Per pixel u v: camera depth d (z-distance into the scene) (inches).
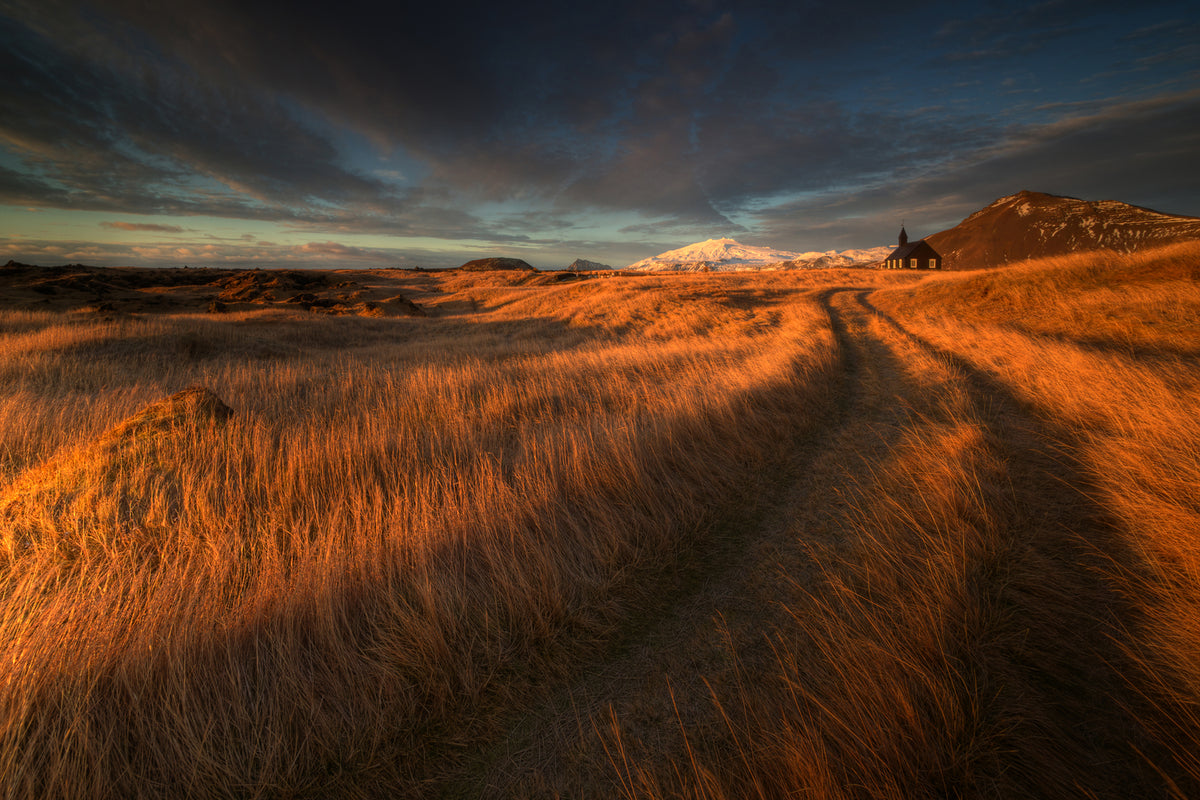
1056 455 195.3
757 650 113.9
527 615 122.1
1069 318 437.4
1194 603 101.3
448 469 205.8
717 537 173.6
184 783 82.0
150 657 96.0
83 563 142.1
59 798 76.7
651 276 2235.5
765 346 552.7
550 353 653.9
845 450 250.1
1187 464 151.0
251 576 134.0
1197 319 333.4
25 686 88.0
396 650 106.1
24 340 558.6
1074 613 108.6
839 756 80.2
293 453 204.8
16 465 223.3
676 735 93.4
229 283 1963.6
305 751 89.2
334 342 893.8
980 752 78.1
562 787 85.1
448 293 2064.5
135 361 531.8
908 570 128.7
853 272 2055.9
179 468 196.2
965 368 374.0
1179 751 75.8
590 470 197.6
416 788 85.6
